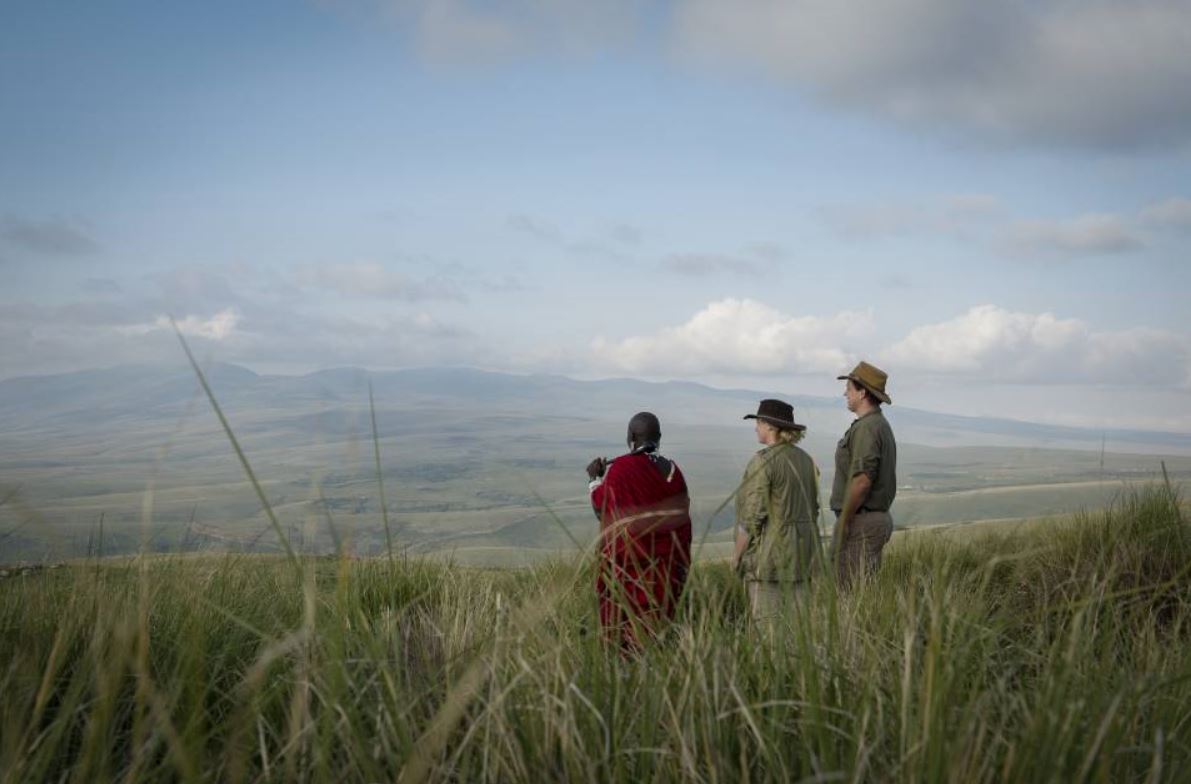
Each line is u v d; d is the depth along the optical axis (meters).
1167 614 3.92
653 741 2.10
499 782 2.06
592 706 2.08
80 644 2.73
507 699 2.28
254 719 2.06
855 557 6.28
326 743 1.84
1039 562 4.77
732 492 2.33
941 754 1.69
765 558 4.21
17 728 1.92
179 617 2.99
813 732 2.01
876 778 1.87
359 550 2.63
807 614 2.47
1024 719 1.99
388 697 2.24
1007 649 2.69
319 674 2.19
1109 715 1.71
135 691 2.54
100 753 1.95
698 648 2.33
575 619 2.67
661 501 4.27
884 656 2.41
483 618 3.28
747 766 2.03
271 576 4.07
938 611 1.93
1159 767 1.81
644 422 4.77
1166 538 4.74
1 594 2.90
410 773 1.83
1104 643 2.50
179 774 2.08
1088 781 1.84
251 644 3.13
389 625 3.02
